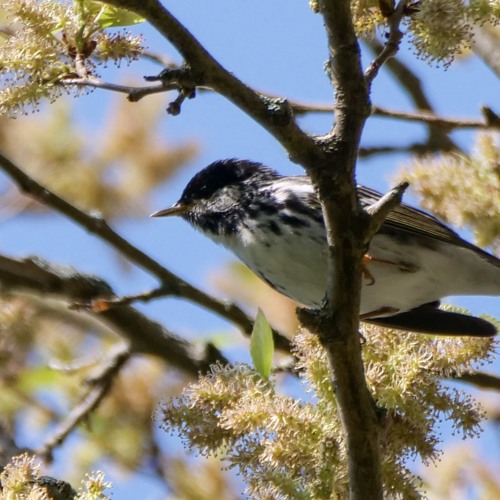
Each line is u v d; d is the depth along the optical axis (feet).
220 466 34.86
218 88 20.15
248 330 35.65
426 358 22.97
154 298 34.19
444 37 22.91
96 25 22.76
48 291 37.50
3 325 37.29
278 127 20.39
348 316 21.45
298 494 21.83
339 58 21.08
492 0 23.38
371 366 23.25
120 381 36.94
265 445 22.45
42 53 22.29
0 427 29.14
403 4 22.26
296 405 22.50
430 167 30.32
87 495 20.81
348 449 21.88
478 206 29.86
